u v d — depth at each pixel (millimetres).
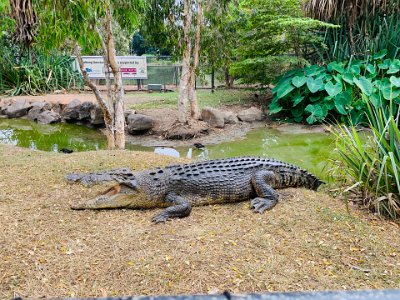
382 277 2424
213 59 9383
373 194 3455
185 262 2545
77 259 2578
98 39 4383
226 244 2789
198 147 7129
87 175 3643
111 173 3520
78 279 2369
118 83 6078
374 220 3268
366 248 2773
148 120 8031
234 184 3580
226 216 3309
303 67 9906
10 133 8500
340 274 2451
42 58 12391
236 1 8141
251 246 2768
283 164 3959
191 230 3020
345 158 3742
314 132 8102
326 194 3963
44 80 12328
